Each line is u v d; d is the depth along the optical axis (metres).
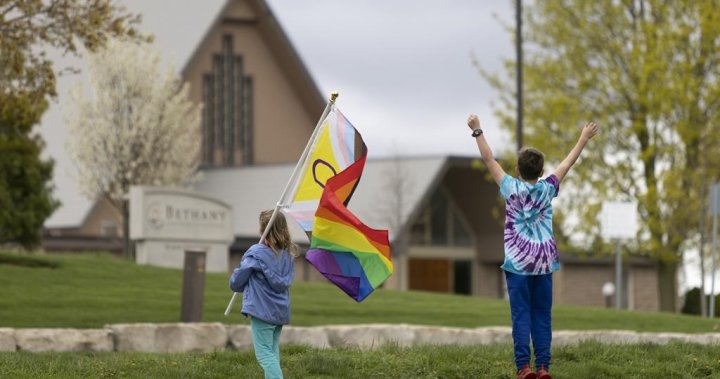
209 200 50.78
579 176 56.81
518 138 48.88
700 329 34.97
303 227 16.84
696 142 56.25
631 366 18.94
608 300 88.94
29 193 50.62
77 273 38.44
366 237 16.17
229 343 27.39
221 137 98.50
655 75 55.19
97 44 32.72
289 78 102.69
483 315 36.72
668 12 56.28
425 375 18.03
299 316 33.94
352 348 21.03
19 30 31.47
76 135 69.75
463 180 89.50
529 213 15.85
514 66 58.69
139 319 30.83
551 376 17.52
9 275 36.25
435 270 90.62
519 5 48.88
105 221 80.81
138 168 69.81
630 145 57.28
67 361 20.06
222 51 99.06
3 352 22.05
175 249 49.78
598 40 57.50
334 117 17.09
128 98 69.94
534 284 16.11
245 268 15.50
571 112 56.41
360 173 16.75
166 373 18.16
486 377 17.83
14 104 31.59
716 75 55.94
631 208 47.38
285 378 17.62
